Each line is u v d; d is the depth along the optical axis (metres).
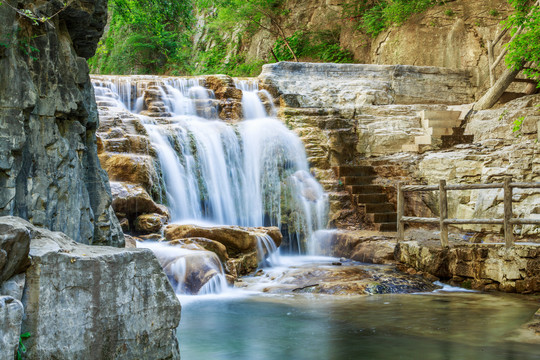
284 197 13.91
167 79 15.90
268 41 24.16
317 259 12.32
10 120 4.27
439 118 15.83
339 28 22.20
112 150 11.56
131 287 3.94
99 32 6.12
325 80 17.05
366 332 6.48
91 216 5.67
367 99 16.45
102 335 3.73
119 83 15.36
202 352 5.70
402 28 19.28
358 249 12.00
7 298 3.15
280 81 16.62
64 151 5.01
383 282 9.35
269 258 11.05
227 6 24.02
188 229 10.05
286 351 5.71
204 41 28.34
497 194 11.84
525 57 13.84
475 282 9.42
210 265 8.90
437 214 13.37
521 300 8.42
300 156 14.70
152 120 13.80
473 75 17.80
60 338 3.52
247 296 8.63
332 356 5.55
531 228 10.94
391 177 14.63
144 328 4.01
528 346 5.91
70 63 5.24
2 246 3.19
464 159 13.26
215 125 13.98
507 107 14.84
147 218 10.37
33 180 4.63
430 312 7.59
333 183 14.36
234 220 13.47
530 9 14.44
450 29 18.27
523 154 12.04
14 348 3.17
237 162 13.82
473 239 11.55
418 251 10.17
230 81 16.05
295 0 23.81
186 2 22.69
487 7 17.53
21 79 4.38
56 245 3.71
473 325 6.84
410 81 17.42
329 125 15.58
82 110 5.52
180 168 12.68
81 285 3.63
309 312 7.56
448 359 5.45
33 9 4.71
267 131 14.48
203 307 7.82
